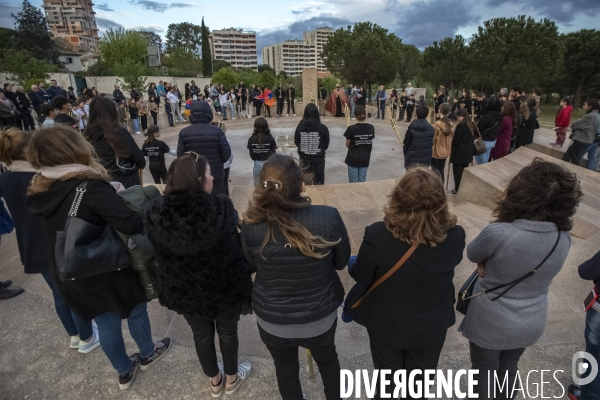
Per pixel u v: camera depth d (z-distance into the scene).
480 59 25.42
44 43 49.25
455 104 14.56
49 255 1.91
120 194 1.99
